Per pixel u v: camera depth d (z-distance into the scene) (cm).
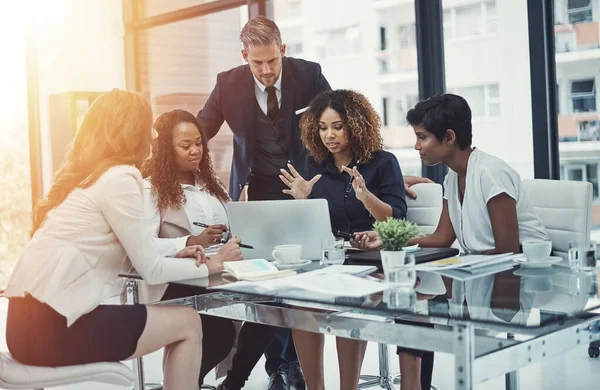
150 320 220
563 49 415
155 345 222
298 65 371
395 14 485
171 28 673
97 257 219
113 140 223
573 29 409
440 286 197
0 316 534
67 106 661
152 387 354
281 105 367
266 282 209
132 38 716
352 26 507
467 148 262
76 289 213
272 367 327
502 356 160
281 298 189
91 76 714
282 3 550
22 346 211
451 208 270
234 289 203
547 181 282
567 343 172
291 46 544
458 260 230
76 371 212
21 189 680
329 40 521
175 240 272
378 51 496
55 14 695
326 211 254
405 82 486
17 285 213
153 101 703
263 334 294
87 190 219
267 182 377
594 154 409
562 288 191
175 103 681
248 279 218
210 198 312
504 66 438
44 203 224
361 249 263
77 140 227
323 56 526
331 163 307
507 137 439
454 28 460
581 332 175
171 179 300
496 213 249
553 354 169
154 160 302
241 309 220
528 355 165
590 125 409
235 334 294
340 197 300
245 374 297
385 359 328
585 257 214
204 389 334
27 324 211
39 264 212
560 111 421
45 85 693
